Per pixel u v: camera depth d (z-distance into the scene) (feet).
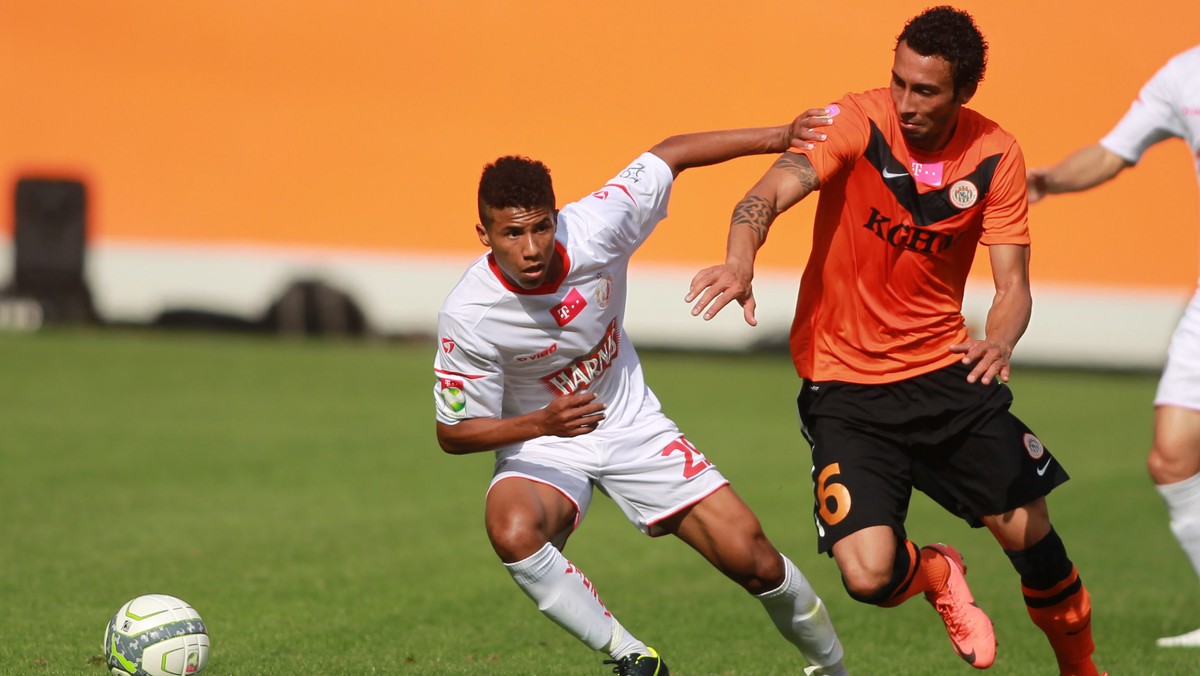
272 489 115.85
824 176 56.03
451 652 67.97
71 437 135.13
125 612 56.13
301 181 204.03
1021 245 56.65
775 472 129.08
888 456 58.18
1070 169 67.51
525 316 53.93
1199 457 56.49
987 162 56.39
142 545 93.91
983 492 57.93
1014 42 196.13
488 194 49.96
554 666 65.21
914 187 56.24
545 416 52.85
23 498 108.47
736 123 199.41
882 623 79.36
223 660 64.44
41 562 87.61
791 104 198.59
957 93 53.98
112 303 204.33
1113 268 203.72
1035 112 196.85
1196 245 201.87
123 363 181.98
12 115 199.93
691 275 203.10
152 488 114.32
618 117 200.85
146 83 201.05
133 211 202.59
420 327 207.62
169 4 199.82
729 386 184.34
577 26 200.23
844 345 58.70
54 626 70.23
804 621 57.26
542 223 50.16
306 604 78.59
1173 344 57.57
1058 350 206.59
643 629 75.97
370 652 67.41
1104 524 110.73
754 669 66.28
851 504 56.29
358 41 201.87
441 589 83.51
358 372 183.32
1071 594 58.65
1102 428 159.94
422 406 160.97
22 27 198.70
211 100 202.08
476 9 200.75
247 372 179.42
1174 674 66.39
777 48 198.08
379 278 206.28
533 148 202.28
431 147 203.51
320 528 101.55
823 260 58.54
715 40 198.70
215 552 92.48
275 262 205.16
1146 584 90.89
